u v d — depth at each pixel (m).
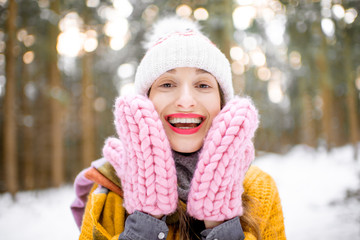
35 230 4.55
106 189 0.92
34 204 6.31
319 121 16.36
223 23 6.62
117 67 11.09
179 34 0.90
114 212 0.88
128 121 0.78
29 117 8.28
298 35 10.97
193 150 0.85
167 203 0.75
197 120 0.88
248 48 10.92
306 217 4.58
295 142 18.72
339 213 4.64
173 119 0.88
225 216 0.75
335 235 3.67
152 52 0.90
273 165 12.09
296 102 15.66
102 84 11.35
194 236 0.86
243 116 0.77
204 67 0.86
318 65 11.35
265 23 10.12
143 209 0.75
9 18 6.30
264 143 17.88
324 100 12.27
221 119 0.79
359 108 13.47
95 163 0.97
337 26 10.38
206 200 0.74
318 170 9.61
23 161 8.45
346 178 7.63
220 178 0.74
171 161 0.77
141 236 0.74
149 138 0.76
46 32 7.39
